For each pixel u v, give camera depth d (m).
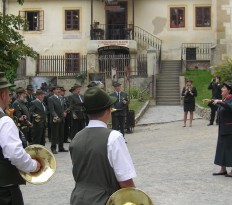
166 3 40.62
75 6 40.97
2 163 4.88
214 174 10.74
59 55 41.00
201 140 16.45
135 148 15.53
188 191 9.17
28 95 18.00
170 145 15.78
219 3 36.91
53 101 15.17
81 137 4.33
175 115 25.80
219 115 10.59
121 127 17.28
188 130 19.62
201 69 38.16
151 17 40.75
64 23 41.03
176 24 40.59
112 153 4.16
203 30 40.25
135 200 4.00
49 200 8.80
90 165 4.20
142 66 35.62
